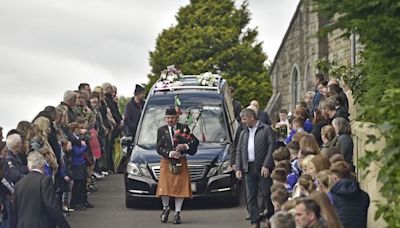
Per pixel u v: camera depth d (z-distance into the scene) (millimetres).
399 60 12102
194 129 24031
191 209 22953
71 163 22391
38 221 15734
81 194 22953
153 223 20859
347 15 12109
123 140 24719
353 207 12453
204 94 24875
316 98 23406
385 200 12070
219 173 22766
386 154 10727
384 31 11844
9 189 16672
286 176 15828
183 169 20953
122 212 22625
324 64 21297
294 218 10586
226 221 20875
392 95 11086
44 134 19422
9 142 17516
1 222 16719
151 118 24406
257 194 19281
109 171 30234
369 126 11875
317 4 12227
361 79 16969
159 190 20875
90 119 26141
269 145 19094
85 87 27250
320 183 12812
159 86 25297
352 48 24781
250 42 61031
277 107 46469
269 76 55719
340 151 15094
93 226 20547
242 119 19375
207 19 61906
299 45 43219
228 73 59438
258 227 19172
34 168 15977
